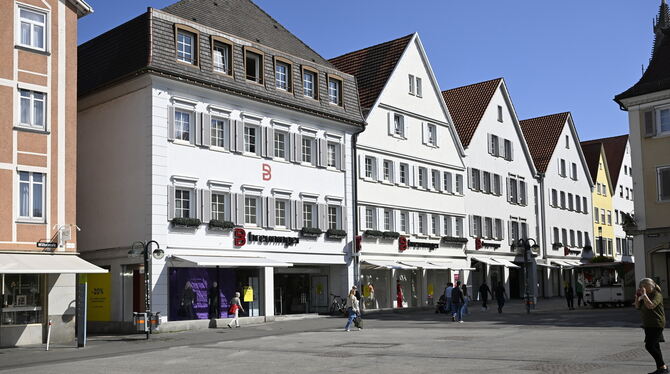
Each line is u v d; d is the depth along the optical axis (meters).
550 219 63.94
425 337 23.95
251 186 34.69
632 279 40.94
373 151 43.22
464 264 50.88
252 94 34.78
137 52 31.48
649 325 13.60
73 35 28.02
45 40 27.11
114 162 32.22
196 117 32.53
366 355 18.83
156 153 30.75
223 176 33.50
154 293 30.03
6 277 25.45
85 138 33.75
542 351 18.50
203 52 33.12
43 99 26.83
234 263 31.53
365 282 42.62
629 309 37.88
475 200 53.31
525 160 61.19
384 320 34.81
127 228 31.34
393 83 45.44
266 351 20.73
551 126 68.56
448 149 50.44
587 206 72.12
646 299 13.64
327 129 39.91
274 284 36.94
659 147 38.31
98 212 32.72
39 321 26.14
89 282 32.66
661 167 38.16
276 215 36.47
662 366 13.63
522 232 60.03
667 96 38.12
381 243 43.22
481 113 55.66
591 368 14.88
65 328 26.58
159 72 30.72
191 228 31.86
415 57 47.88
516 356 17.53
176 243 31.20
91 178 33.22
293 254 36.91
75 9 28.23
